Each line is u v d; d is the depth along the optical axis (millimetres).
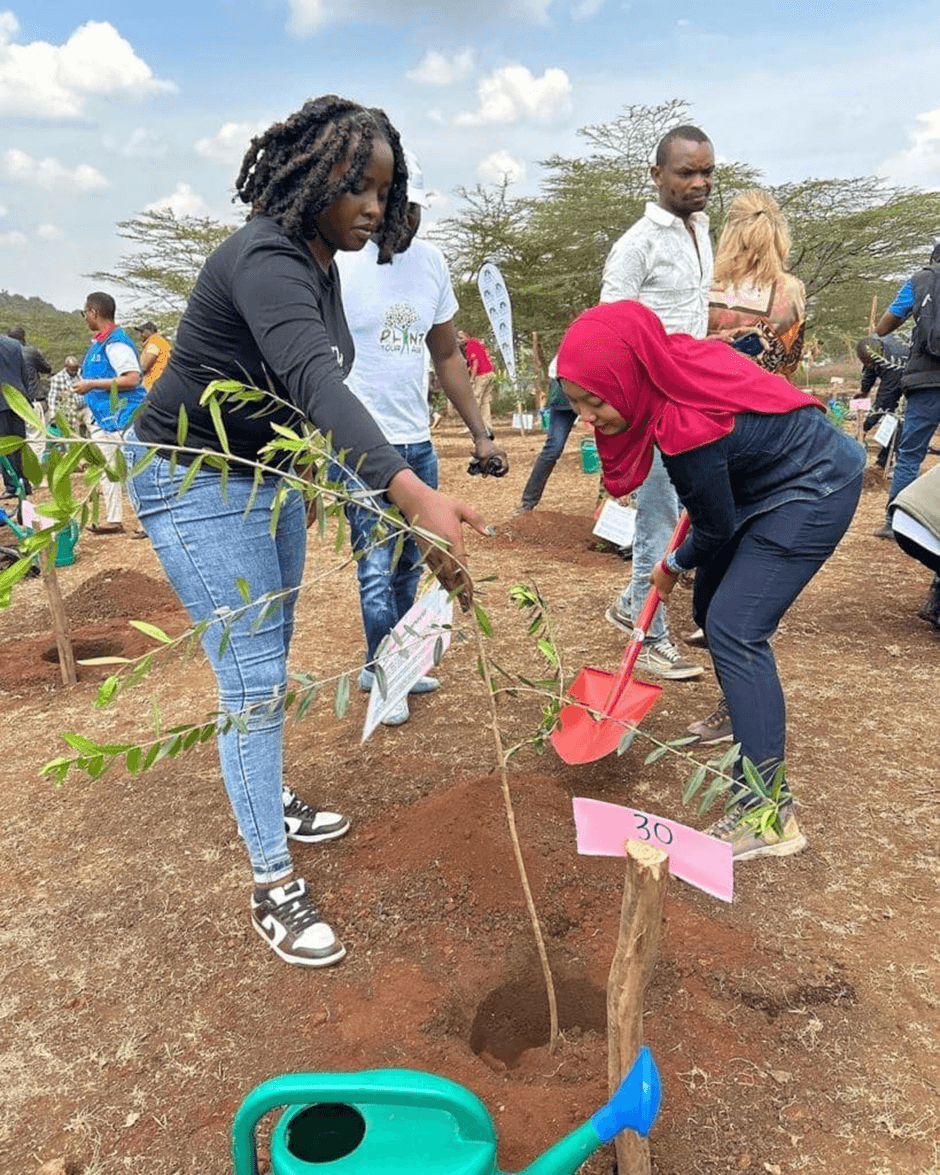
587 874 2412
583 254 25328
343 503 1509
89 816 2912
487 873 2375
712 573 2736
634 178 25422
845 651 3996
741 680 2408
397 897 2367
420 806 2762
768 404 2264
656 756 1710
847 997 2008
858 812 2730
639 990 1368
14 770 3258
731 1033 1913
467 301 26203
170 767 3195
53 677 4137
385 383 3299
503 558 5797
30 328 36875
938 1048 1874
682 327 3711
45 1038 2002
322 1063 1871
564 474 9484
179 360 1907
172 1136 1746
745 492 2404
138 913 2408
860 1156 1644
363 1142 1229
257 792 2143
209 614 2043
